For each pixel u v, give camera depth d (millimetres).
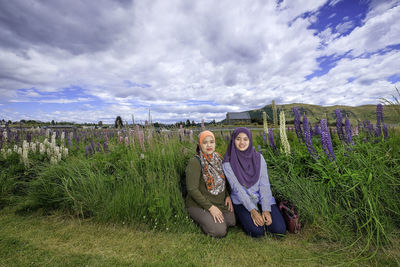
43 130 7871
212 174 2645
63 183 3102
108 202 2904
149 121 4172
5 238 2393
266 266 1918
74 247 2236
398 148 2971
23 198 3510
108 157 3951
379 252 2076
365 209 2309
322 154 2986
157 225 2664
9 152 4594
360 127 4004
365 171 2672
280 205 2660
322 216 2441
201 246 2266
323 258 2025
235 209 2736
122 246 2260
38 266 1900
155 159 3621
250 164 2652
